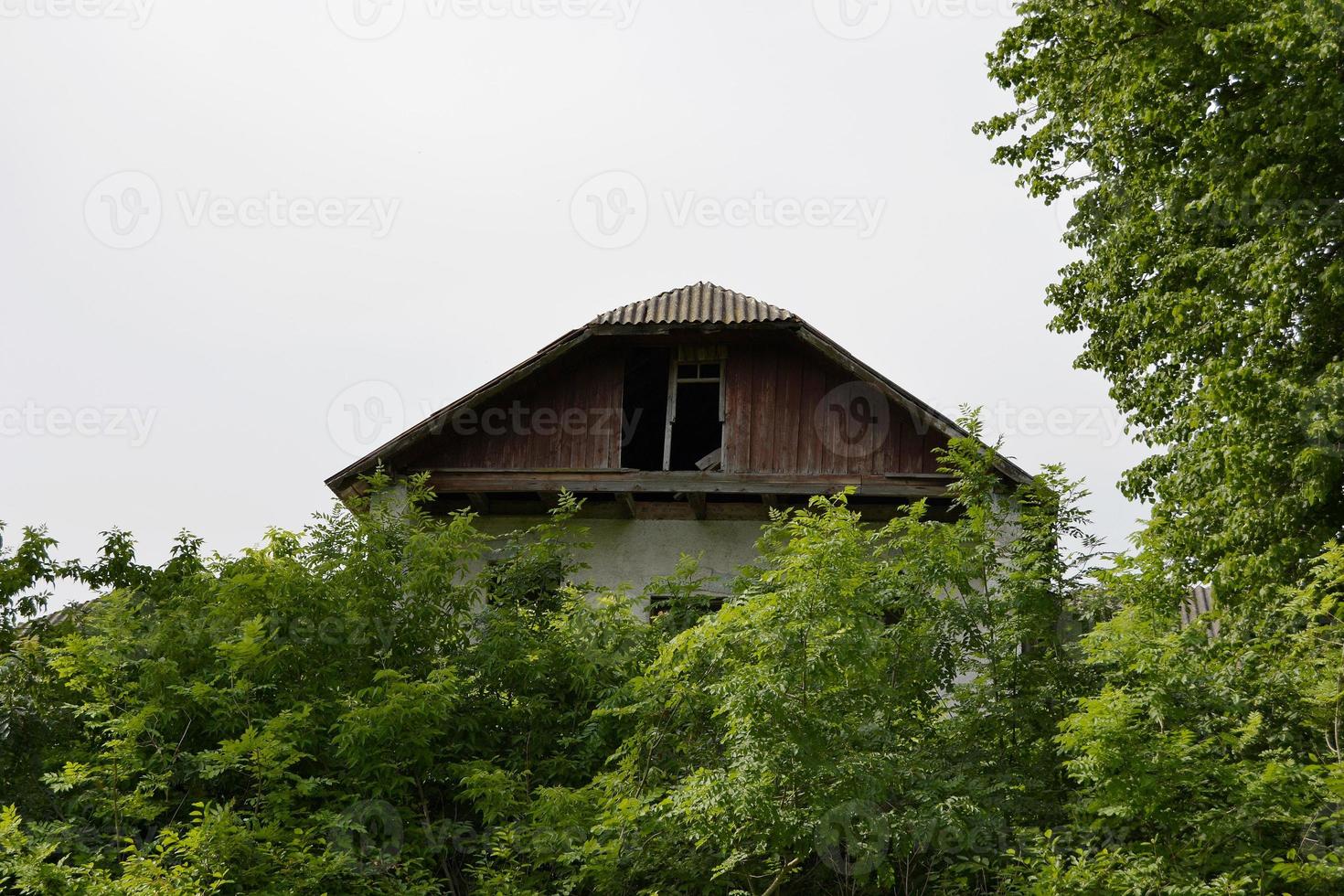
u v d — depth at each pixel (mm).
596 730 12578
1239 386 12430
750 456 18578
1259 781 9047
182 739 11711
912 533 11695
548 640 13453
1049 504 11727
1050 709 10922
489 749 12805
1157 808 9227
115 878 10781
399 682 11797
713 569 18219
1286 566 12086
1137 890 8883
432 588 13367
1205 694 9906
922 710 11070
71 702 12523
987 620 11273
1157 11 13242
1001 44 15523
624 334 18844
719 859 10695
